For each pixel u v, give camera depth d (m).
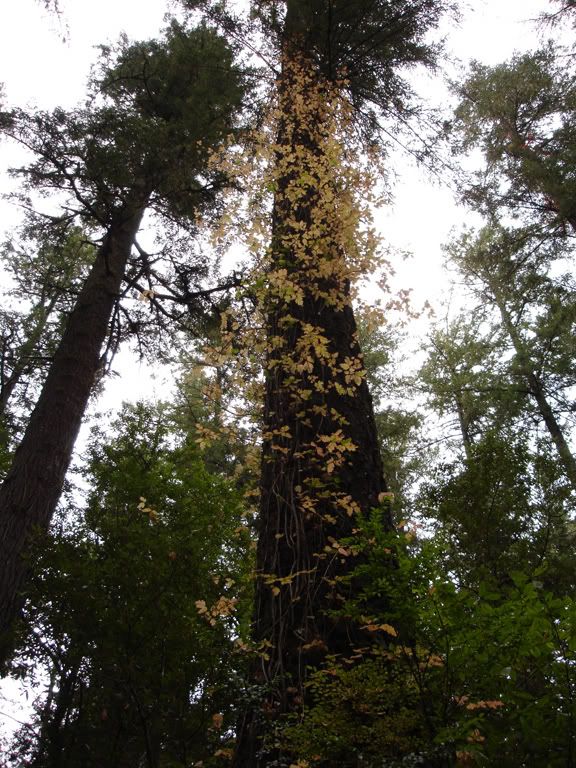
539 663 2.03
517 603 2.00
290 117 5.20
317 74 6.34
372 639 2.46
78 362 6.83
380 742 1.92
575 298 10.37
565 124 10.10
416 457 10.74
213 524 4.25
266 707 2.37
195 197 8.45
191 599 3.60
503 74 10.43
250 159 4.51
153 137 7.15
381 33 7.50
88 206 7.48
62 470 6.12
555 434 9.86
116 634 3.29
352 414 3.39
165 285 8.84
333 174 4.32
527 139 10.24
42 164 7.77
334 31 7.07
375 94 7.62
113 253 8.02
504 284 11.45
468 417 10.75
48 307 11.20
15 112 7.09
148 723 3.18
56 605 3.32
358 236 3.90
